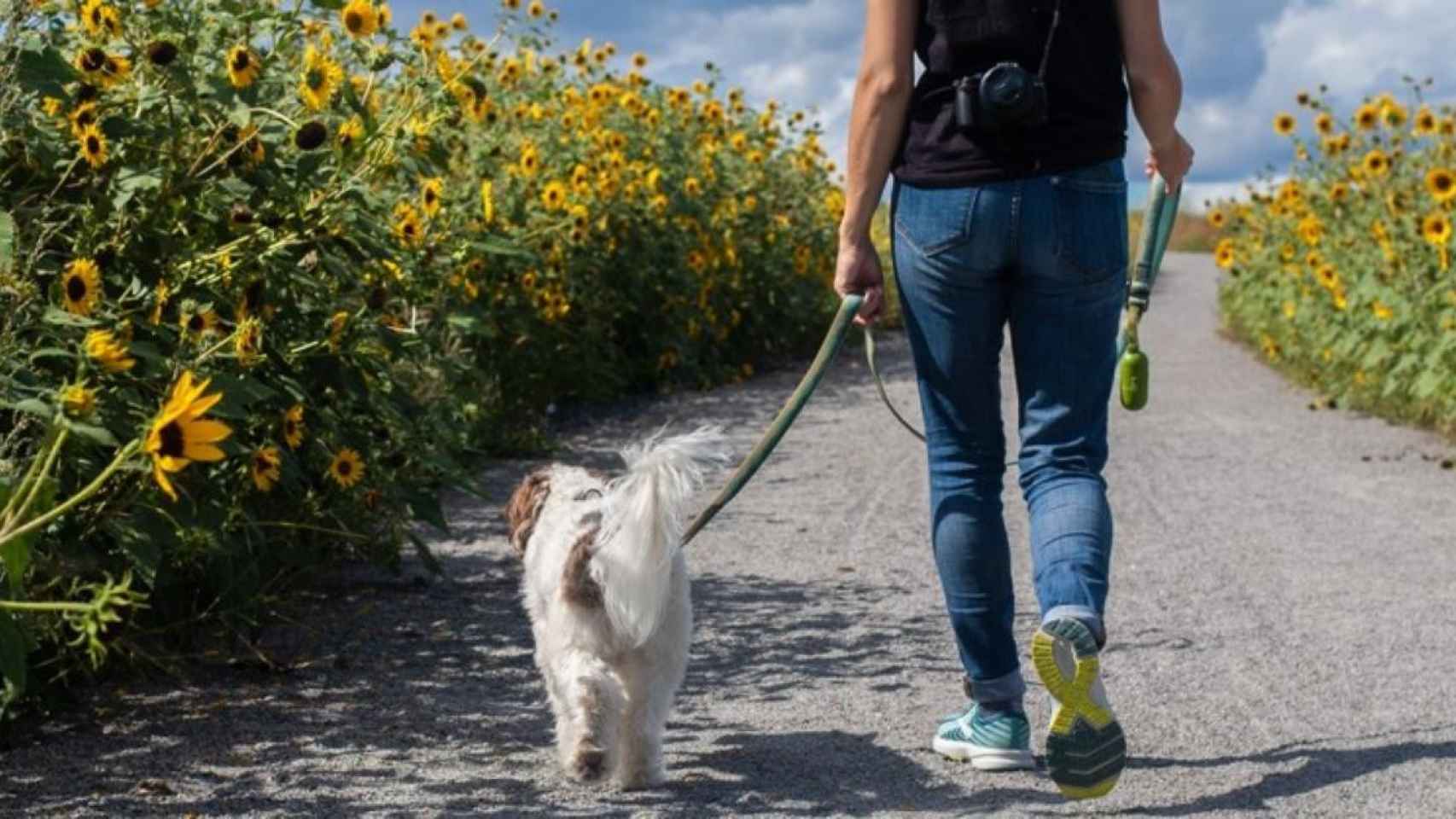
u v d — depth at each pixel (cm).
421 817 362
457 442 675
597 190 1133
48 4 451
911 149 370
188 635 497
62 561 404
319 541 575
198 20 488
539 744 420
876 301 387
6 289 393
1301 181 1355
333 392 546
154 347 429
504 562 652
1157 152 371
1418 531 705
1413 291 1088
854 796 378
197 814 363
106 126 448
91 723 431
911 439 1001
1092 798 345
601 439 1025
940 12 364
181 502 438
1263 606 571
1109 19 363
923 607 580
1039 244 360
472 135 962
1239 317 1703
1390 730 425
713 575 634
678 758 408
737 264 1361
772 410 1146
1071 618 338
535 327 1010
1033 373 372
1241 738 420
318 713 445
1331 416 1095
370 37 522
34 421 392
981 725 397
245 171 479
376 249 540
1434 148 1171
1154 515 745
